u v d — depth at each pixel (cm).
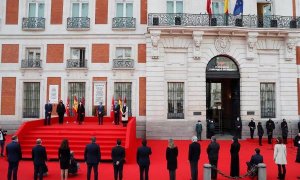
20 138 1606
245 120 2233
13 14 2309
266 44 2281
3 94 2264
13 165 1048
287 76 2294
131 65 2269
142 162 1059
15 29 2295
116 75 2272
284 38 2288
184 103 2242
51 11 2311
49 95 2261
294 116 2278
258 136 2152
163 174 1241
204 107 2231
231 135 2358
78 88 2291
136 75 2270
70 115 2253
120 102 2095
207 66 2286
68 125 1870
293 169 1357
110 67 2275
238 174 1191
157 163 1449
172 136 2200
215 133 2452
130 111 2262
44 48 2289
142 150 1067
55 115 2245
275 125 2266
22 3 2312
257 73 2270
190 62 2244
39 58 2309
